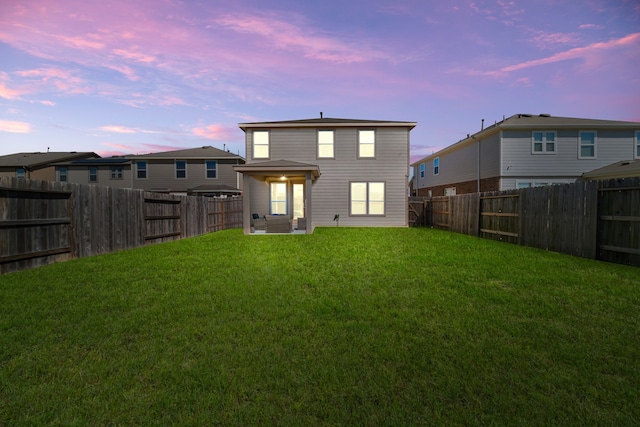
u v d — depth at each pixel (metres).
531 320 3.56
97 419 1.95
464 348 2.88
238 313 3.78
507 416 1.99
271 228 13.55
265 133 17.28
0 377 2.40
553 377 2.41
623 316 3.68
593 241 7.26
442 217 15.91
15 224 5.84
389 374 2.45
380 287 4.91
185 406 2.08
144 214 9.82
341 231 14.20
